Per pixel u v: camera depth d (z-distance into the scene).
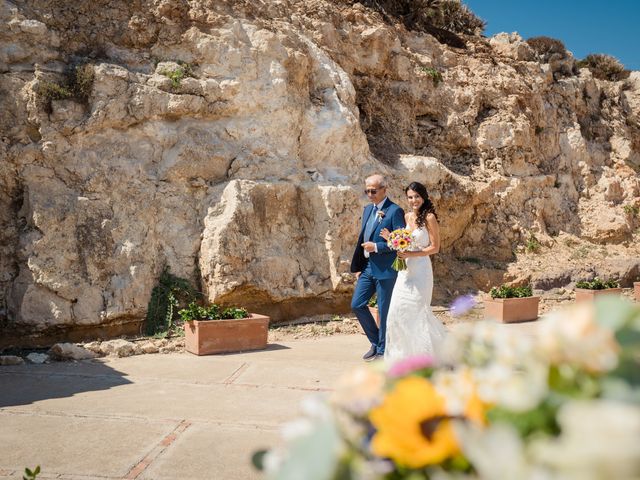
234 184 9.87
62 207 8.76
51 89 9.16
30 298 8.26
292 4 13.46
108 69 9.65
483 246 14.45
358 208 10.79
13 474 3.84
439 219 13.38
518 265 14.09
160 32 10.50
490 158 15.59
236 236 9.52
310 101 11.76
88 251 8.73
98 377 6.59
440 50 16.53
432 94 15.37
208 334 7.89
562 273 13.98
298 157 11.16
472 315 11.32
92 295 8.58
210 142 10.27
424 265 6.36
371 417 1.02
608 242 16.50
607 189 17.80
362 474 0.95
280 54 11.27
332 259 10.35
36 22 9.44
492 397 0.96
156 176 9.74
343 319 10.31
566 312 0.97
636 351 0.87
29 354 7.67
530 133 16.52
